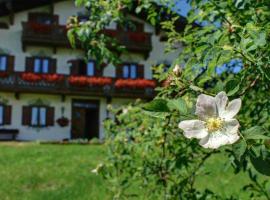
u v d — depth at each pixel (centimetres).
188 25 386
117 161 493
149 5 434
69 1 2978
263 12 305
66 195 1066
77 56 2944
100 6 437
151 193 447
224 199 382
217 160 1232
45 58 2914
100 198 1008
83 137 2916
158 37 3058
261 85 302
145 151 427
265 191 370
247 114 358
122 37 2948
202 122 174
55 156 1678
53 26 2870
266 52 228
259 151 175
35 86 2817
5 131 2761
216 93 194
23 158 1631
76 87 2862
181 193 372
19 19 2922
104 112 2958
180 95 250
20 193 1108
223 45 237
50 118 2873
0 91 2811
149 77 3016
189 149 362
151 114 190
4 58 2877
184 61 345
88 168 1416
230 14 336
